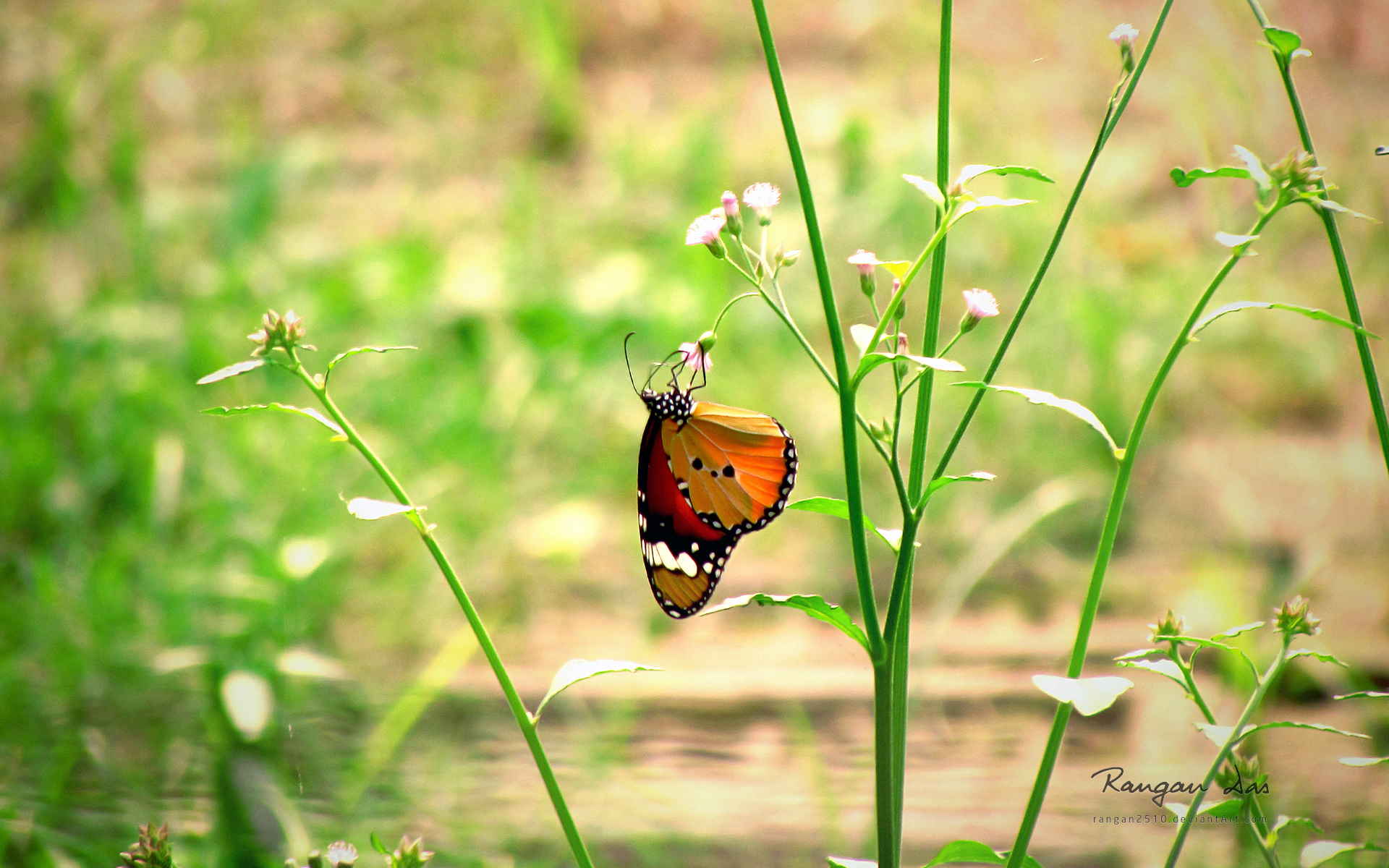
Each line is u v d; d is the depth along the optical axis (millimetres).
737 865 1643
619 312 2648
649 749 1706
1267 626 1766
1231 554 1934
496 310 2645
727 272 2734
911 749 1703
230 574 1833
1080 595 1881
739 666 1773
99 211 2822
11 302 2516
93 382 2297
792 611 1906
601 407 2453
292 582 1782
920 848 1646
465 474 2223
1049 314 2531
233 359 2414
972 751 1700
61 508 2012
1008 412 2330
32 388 2256
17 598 1812
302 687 1740
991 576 1954
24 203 2844
